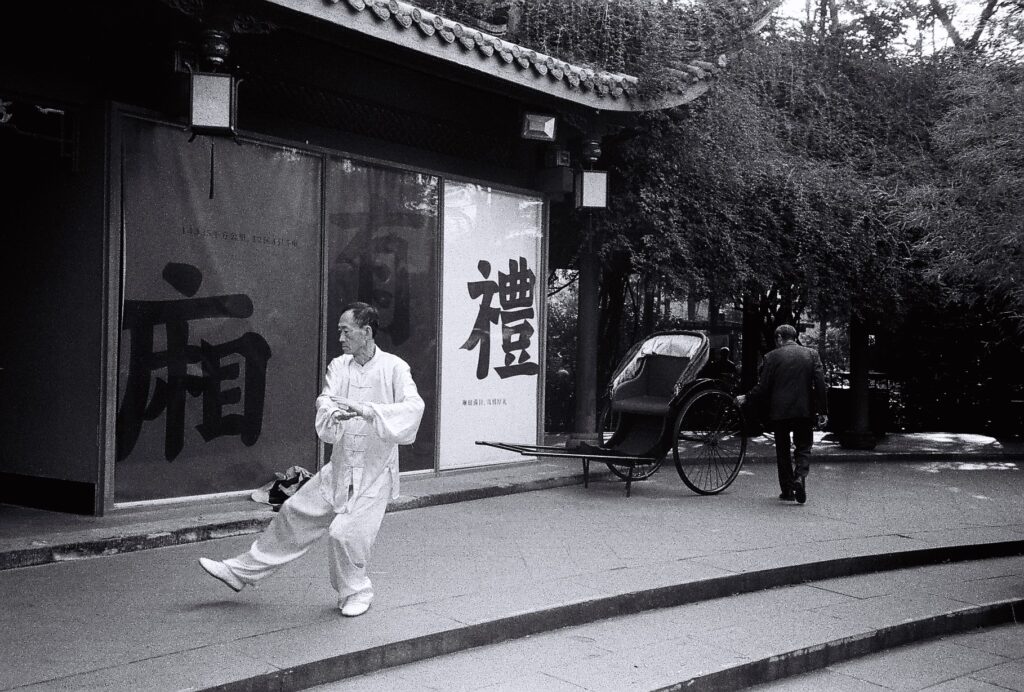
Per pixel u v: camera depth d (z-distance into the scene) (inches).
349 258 303.0
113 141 241.4
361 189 306.3
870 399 552.1
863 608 213.2
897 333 611.2
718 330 586.9
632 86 354.3
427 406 331.0
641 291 550.9
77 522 236.4
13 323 260.7
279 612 177.3
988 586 238.4
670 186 418.6
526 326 372.5
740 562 233.0
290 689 146.9
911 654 196.9
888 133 510.3
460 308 343.3
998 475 424.2
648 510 301.6
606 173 377.7
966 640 208.8
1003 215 398.0
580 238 409.7
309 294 291.0
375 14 256.5
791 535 270.2
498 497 318.3
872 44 531.8
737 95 441.1
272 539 180.7
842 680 178.9
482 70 298.2
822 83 512.4
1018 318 515.5
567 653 173.3
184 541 234.7
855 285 476.1
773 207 460.1
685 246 409.7
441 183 333.4
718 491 342.3
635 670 164.9
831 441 536.4
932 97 513.7
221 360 267.6
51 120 246.4
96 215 242.1
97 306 242.4
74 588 190.7
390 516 279.7
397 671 159.9
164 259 253.6
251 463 275.9
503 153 365.4
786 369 324.5
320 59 289.7
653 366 364.2
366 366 182.4
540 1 374.0
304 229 289.1
